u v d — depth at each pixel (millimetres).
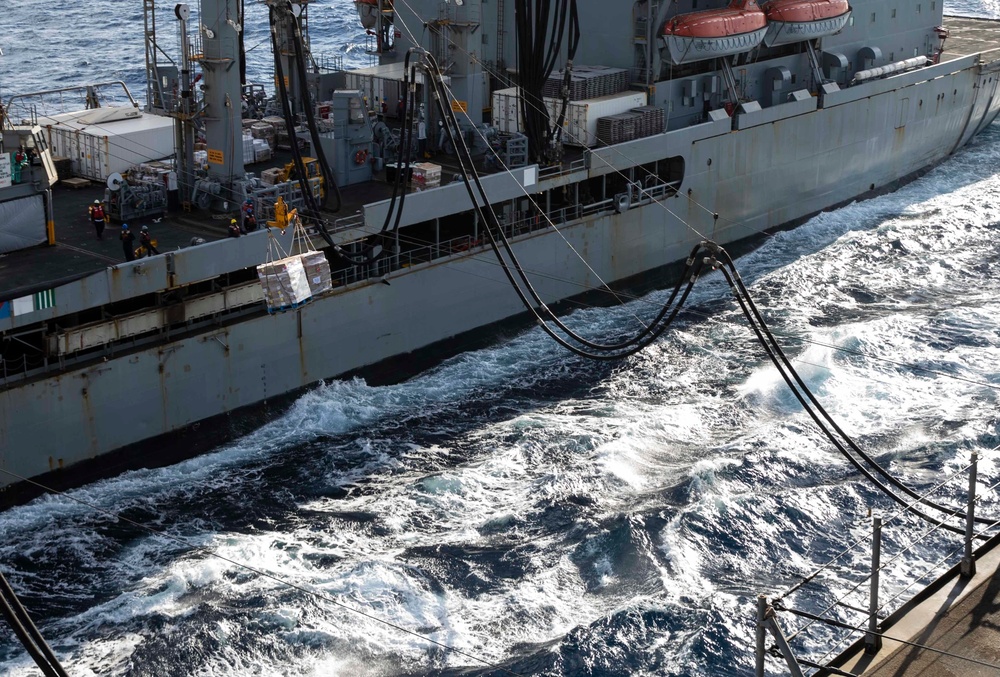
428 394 39750
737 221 53969
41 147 36719
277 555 30312
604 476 33906
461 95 48250
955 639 13492
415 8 52625
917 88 61875
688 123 53000
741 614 27484
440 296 42094
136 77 91312
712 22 49719
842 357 42000
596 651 26328
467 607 28156
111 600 28547
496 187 43031
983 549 15070
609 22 51656
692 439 36562
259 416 38031
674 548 30156
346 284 39375
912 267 51344
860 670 13117
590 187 50000
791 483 33594
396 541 30969
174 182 40750
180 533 31641
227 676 25750
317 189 40906
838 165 58562
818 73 56469
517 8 44438
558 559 30000
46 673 12953
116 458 34750
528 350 43562
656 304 47875
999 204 59688
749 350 42844
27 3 118000
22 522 32000
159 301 35844
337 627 27281
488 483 33875
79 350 33156
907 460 34688
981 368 41125
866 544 30438
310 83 49156
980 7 136125
